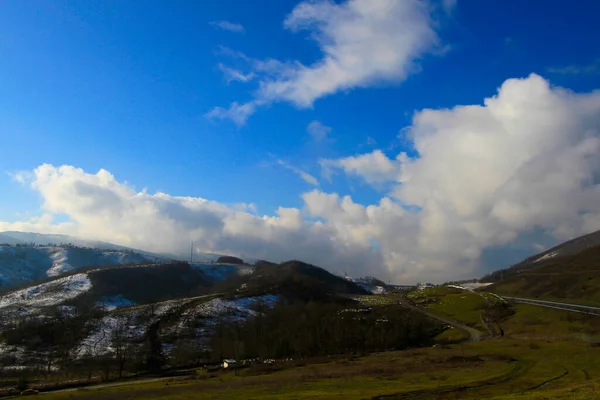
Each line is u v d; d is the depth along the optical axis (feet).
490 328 496.23
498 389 190.70
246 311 604.90
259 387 226.58
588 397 133.49
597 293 565.94
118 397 229.25
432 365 276.21
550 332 408.05
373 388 201.87
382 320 501.15
